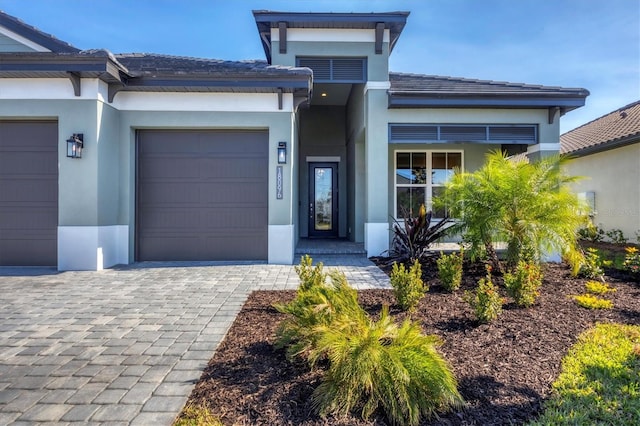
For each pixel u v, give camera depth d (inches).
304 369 117.6
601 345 135.0
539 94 336.2
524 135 353.4
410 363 100.3
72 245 286.4
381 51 362.3
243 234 330.0
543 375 113.3
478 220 251.4
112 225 307.3
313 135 524.1
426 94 336.5
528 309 177.9
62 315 178.5
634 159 416.8
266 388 106.9
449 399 95.0
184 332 155.6
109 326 163.2
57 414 96.2
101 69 269.4
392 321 130.6
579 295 203.8
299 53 364.2
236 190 329.1
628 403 98.2
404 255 308.7
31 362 127.0
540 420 91.4
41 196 299.3
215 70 300.8
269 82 300.7
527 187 242.7
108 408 98.8
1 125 298.4
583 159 499.5
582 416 92.4
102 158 294.0
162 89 307.0
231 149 328.8
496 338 142.3
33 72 270.5
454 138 355.3
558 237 235.1
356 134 423.5
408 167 454.6
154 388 108.9
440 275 217.8
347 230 516.4
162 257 327.0
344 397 95.2
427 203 449.7
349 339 108.5
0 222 299.3
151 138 325.7
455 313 173.0
